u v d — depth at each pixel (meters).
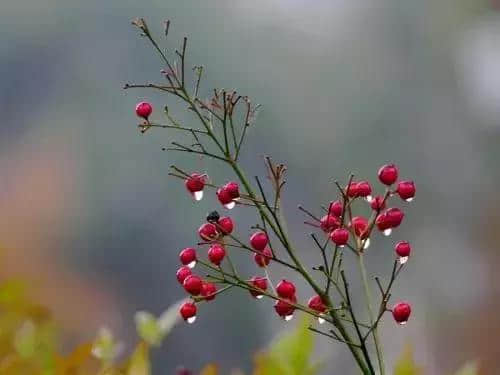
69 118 16.27
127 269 13.52
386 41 17.75
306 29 18.83
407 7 17.77
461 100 16.50
